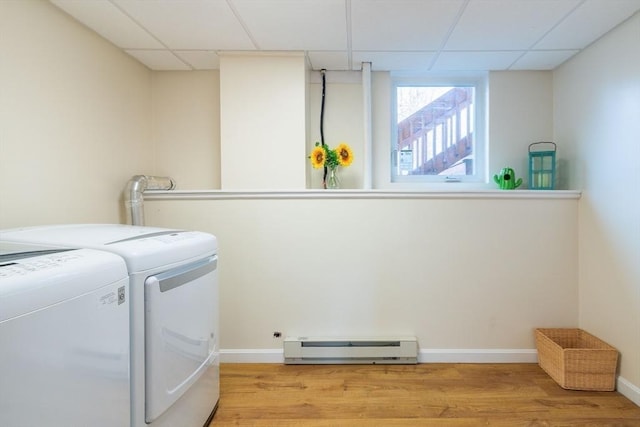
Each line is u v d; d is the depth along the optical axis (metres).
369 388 1.79
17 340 0.68
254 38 1.92
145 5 1.57
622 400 1.67
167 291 1.15
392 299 2.08
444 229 2.07
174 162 2.41
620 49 1.74
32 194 1.43
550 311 2.07
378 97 2.44
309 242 2.07
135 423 1.05
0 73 1.29
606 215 1.84
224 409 1.61
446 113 2.50
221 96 2.18
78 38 1.68
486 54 2.13
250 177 2.21
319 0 1.54
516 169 2.41
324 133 2.44
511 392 1.74
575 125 2.12
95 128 1.80
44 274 0.75
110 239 1.16
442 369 1.99
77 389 0.82
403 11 1.63
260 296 2.09
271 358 2.07
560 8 1.60
